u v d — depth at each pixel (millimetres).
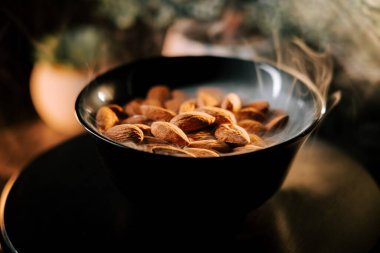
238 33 541
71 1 660
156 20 670
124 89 308
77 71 568
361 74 458
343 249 252
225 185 231
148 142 245
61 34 626
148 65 320
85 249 254
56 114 600
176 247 256
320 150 348
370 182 310
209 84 326
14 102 670
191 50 536
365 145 485
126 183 246
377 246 255
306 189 303
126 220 276
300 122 266
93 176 317
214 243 258
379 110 474
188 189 232
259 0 557
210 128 261
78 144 356
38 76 595
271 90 305
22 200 292
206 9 607
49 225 271
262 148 226
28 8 628
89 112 272
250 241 260
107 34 674
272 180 244
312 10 486
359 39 451
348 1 442
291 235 264
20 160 579
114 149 226
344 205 287
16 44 637
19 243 256
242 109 283
